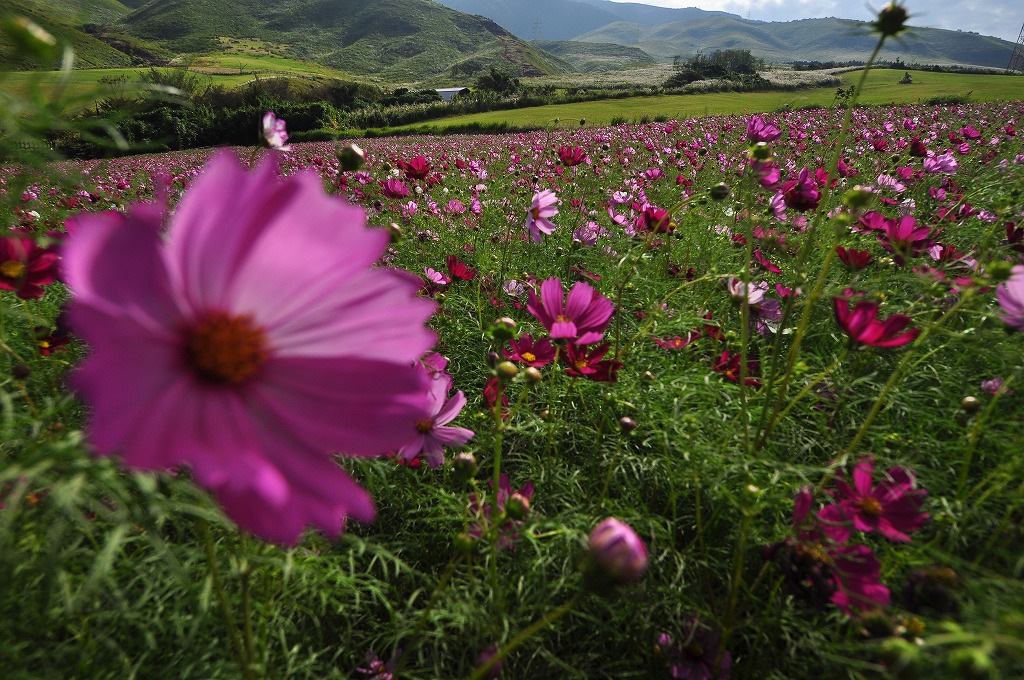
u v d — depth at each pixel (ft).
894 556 3.76
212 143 64.13
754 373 6.17
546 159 26.81
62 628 3.16
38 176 1.70
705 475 4.27
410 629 3.68
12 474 1.72
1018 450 3.93
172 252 1.53
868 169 16.84
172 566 1.89
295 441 1.62
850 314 4.03
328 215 1.66
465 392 6.69
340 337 1.71
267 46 400.47
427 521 4.54
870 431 4.99
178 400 1.49
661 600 4.03
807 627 3.60
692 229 10.28
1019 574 3.23
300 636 3.86
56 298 7.09
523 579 4.12
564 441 5.77
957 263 6.18
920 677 2.32
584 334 4.56
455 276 8.16
